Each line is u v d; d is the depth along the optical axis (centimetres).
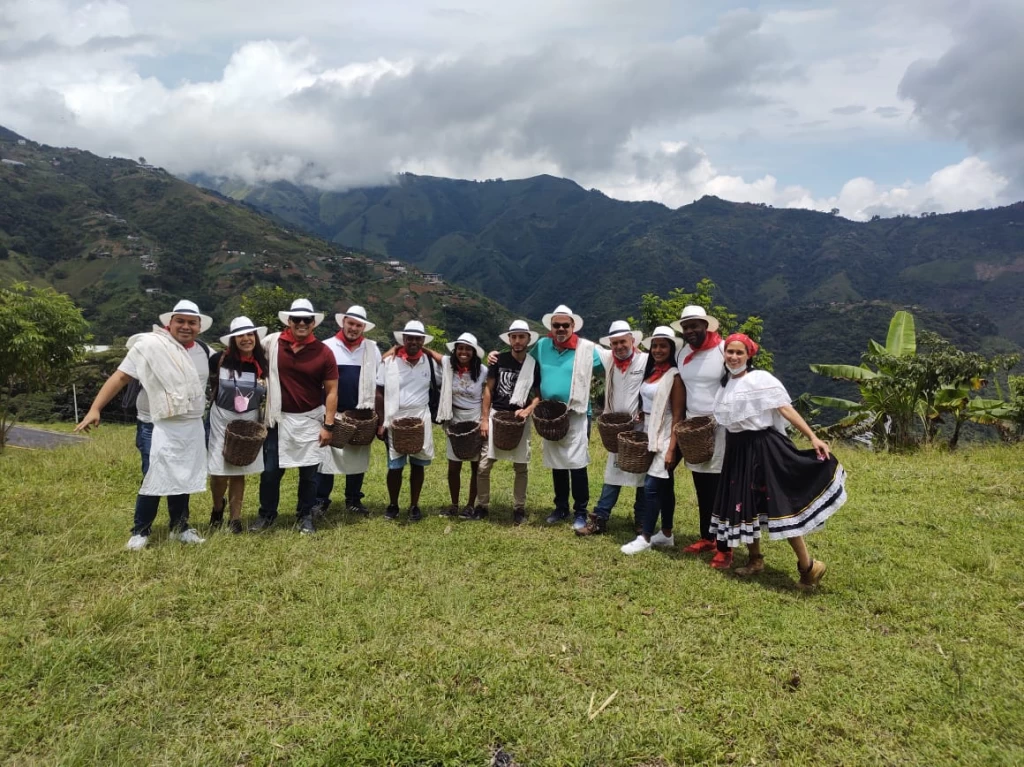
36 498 713
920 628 450
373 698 361
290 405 638
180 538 590
